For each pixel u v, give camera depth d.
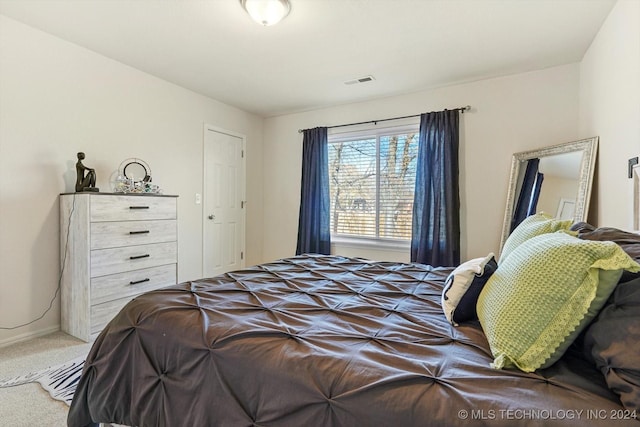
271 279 1.82
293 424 0.87
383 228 3.97
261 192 4.79
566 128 2.96
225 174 4.18
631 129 1.88
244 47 2.69
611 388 0.72
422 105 3.64
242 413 0.96
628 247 1.01
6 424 1.52
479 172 3.34
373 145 4.03
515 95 3.17
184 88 3.63
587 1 2.07
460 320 1.20
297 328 1.15
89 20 2.33
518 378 0.81
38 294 2.54
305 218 4.26
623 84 1.98
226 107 4.16
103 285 2.52
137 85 3.17
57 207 2.62
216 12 2.21
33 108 2.48
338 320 1.24
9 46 2.35
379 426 0.77
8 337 2.39
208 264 3.96
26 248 2.47
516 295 0.92
